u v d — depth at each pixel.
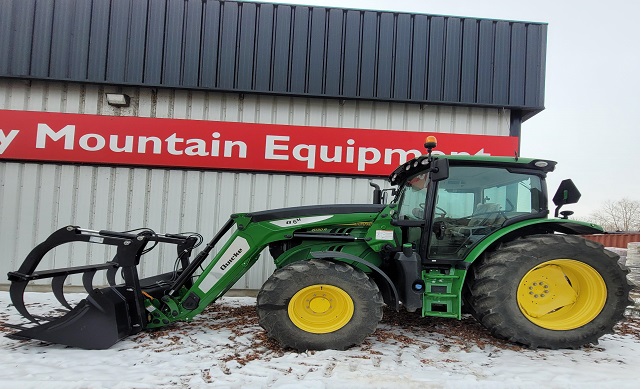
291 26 5.37
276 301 3.10
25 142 5.16
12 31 5.12
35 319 3.28
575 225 3.42
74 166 5.26
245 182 5.45
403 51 5.47
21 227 5.18
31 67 5.12
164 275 4.13
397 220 3.53
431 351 3.19
